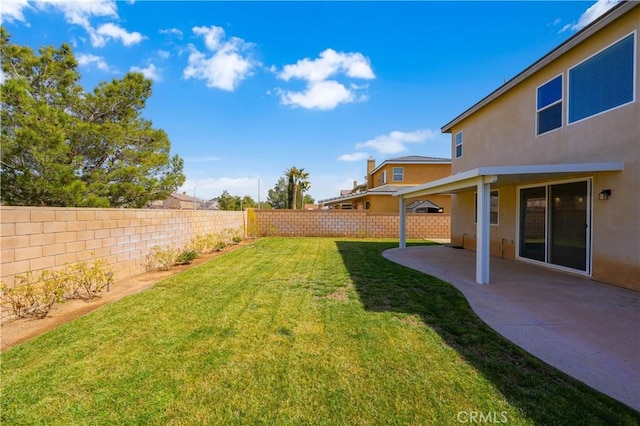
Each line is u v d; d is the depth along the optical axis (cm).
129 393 287
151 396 283
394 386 300
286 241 1641
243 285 677
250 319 473
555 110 825
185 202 4753
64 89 1120
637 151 616
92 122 1191
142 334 417
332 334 419
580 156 745
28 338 406
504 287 664
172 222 991
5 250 465
